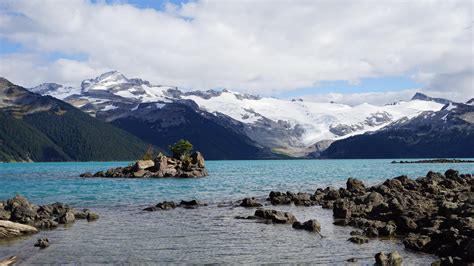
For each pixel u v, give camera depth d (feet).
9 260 114.01
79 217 184.96
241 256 118.32
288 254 119.85
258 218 181.98
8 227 145.28
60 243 134.41
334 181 420.36
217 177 502.79
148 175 502.79
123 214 196.95
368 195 203.51
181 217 187.32
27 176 546.26
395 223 153.38
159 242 135.85
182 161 542.57
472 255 100.48
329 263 110.73
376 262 109.50
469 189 244.63
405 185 255.50
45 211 190.60
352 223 163.12
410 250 122.21
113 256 118.62
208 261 113.80
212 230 155.43
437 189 239.50
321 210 208.13
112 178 490.90
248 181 426.92
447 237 119.34
